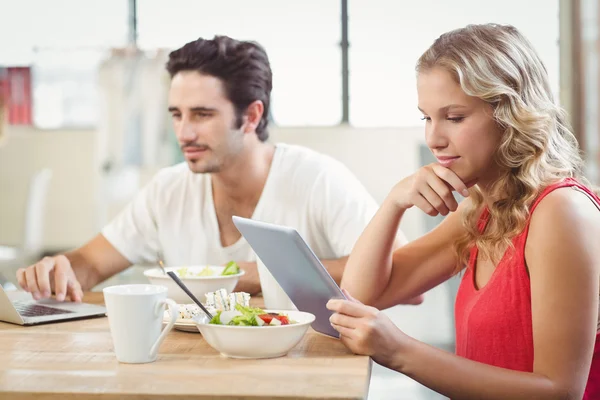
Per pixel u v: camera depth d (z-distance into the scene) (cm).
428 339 423
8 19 679
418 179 134
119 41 664
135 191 674
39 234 584
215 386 98
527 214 122
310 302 130
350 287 145
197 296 160
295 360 113
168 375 104
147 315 111
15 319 141
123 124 665
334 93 633
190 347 122
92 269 204
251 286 183
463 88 119
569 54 526
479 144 123
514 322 122
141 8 655
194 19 645
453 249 149
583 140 499
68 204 701
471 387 114
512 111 121
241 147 199
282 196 204
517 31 126
